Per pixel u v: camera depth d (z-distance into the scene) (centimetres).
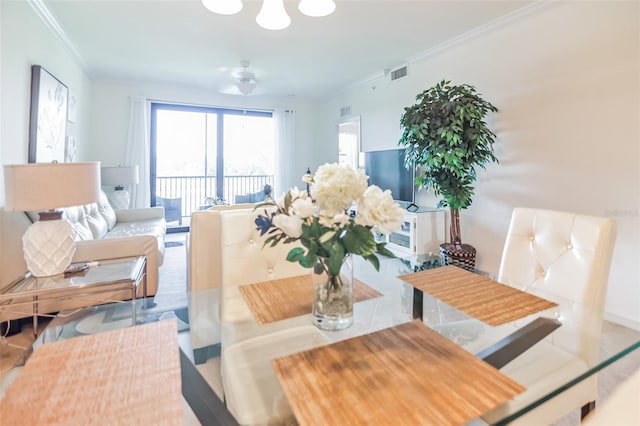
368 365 83
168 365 86
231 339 122
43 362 86
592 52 243
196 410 90
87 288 180
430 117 299
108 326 145
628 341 115
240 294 138
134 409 69
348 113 551
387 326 111
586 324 119
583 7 246
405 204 383
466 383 76
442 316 119
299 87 542
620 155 231
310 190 93
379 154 423
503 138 308
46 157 299
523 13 282
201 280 201
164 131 550
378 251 95
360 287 148
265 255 164
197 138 579
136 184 484
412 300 131
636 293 226
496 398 71
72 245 199
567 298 129
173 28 319
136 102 504
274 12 196
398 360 86
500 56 307
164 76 472
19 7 252
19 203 167
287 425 74
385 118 463
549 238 142
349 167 92
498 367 96
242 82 411
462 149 282
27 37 265
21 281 185
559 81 264
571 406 109
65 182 175
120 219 423
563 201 264
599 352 113
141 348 94
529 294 131
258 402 90
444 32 327
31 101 271
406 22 305
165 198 559
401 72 427
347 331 107
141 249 236
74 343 96
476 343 106
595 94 242
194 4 276
